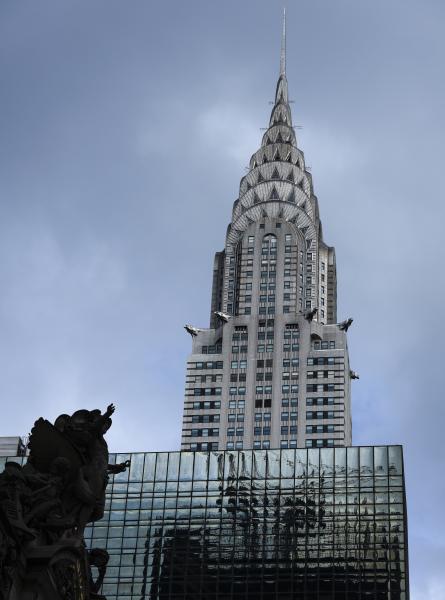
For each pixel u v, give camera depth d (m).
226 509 186.75
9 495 65.19
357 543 180.12
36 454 71.62
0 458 191.50
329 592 176.00
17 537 63.25
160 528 185.75
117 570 181.62
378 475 186.62
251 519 185.12
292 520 183.88
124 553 183.50
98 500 71.38
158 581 179.88
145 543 184.25
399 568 176.88
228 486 189.12
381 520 181.88
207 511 186.88
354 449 189.62
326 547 180.50
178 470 192.00
